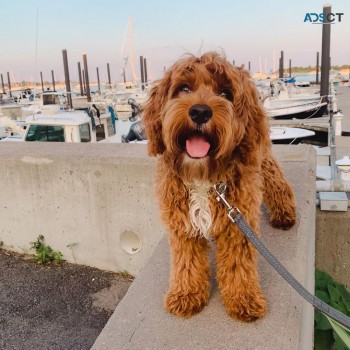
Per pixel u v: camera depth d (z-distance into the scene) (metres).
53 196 1.23
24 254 1.34
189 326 0.58
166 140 0.58
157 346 0.55
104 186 1.15
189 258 0.62
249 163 0.61
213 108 0.56
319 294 1.02
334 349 0.94
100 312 1.08
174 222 0.61
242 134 0.59
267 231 0.80
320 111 4.70
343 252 1.15
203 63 0.61
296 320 0.57
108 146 1.30
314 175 1.06
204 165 0.57
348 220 1.12
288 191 0.80
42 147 1.34
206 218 0.59
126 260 1.20
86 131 3.56
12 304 1.13
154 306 0.64
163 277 0.71
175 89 0.61
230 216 0.57
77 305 1.12
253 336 0.55
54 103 6.57
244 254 0.60
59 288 1.18
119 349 0.56
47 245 1.30
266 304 0.60
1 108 7.39
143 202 1.12
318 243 1.16
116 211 1.16
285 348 0.53
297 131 3.15
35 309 1.11
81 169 1.17
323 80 5.06
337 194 1.16
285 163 1.11
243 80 0.62
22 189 1.27
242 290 0.59
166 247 0.81
